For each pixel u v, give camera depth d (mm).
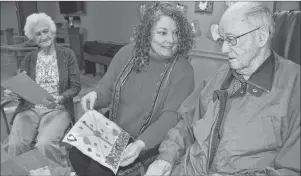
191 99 1217
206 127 1021
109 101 1651
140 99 1460
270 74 917
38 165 1217
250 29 883
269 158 900
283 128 875
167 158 1082
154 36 1371
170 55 1417
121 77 1499
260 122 895
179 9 1400
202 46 4039
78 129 1215
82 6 6582
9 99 2025
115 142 1255
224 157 947
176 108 1388
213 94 1047
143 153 1364
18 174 1135
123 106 1521
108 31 6039
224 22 917
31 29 1902
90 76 5930
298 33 978
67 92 1978
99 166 1386
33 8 6762
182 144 1133
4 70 5723
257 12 882
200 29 3994
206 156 998
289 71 909
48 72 1996
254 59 935
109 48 5367
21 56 4070
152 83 1446
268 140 884
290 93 875
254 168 904
